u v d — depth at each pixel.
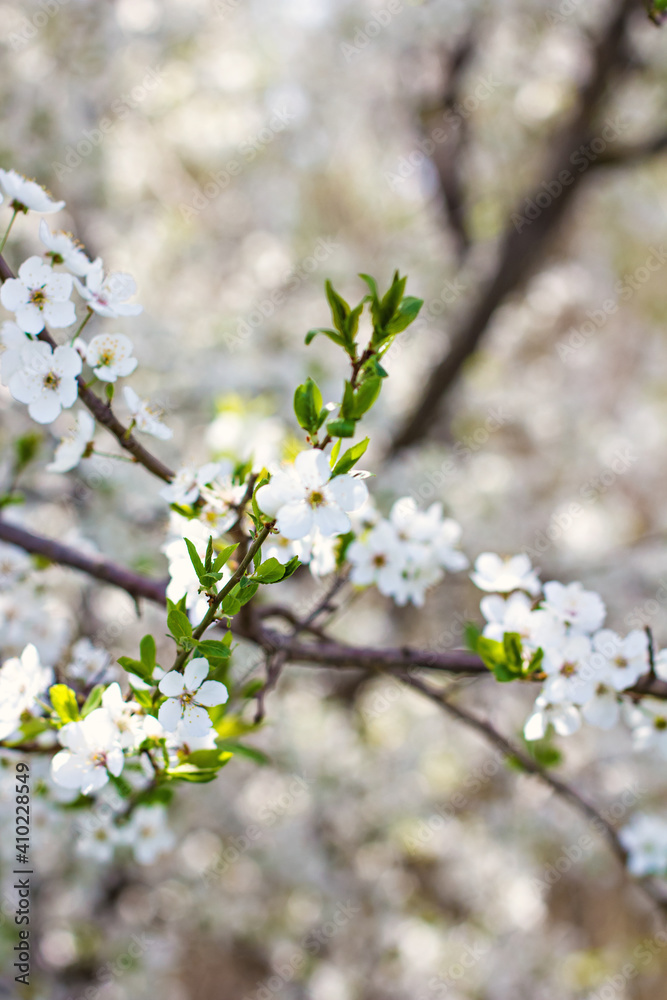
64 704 1.52
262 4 5.32
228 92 5.20
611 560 5.43
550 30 5.53
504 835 5.54
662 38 5.00
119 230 4.97
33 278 1.37
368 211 6.96
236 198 5.93
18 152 4.14
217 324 4.61
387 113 6.25
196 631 1.28
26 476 3.45
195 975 6.05
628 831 2.49
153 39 4.74
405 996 5.32
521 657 1.60
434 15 5.10
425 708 5.59
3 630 2.24
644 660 1.61
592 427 6.30
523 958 5.51
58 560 2.18
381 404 4.73
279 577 1.22
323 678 5.52
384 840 5.43
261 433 2.58
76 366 1.41
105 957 4.68
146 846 1.99
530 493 6.09
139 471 3.73
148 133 5.42
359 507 1.27
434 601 5.60
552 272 6.63
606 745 5.27
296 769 4.85
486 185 6.40
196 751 1.53
